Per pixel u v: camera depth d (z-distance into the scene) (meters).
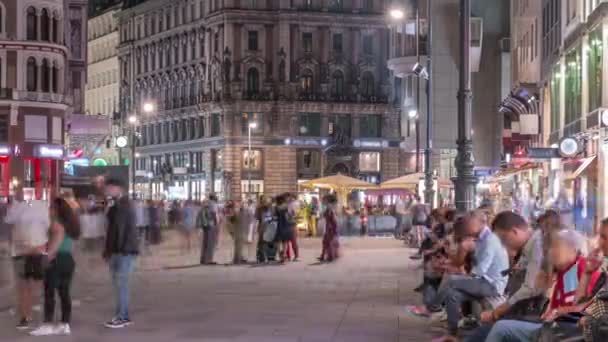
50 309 17.72
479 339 12.10
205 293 24.50
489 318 12.49
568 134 49.09
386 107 122.44
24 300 18.47
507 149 69.12
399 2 77.12
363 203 76.94
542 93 59.09
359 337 16.89
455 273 16.31
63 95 77.38
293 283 27.31
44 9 76.50
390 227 61.81
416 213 46.28
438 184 65.06
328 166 121.00
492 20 78.56
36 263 18.33
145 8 143.12
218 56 122.94
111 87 156.75
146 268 33.56
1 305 21.67
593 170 42.59
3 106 74.81
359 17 122.19
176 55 135.12
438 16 76.31
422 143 76.62
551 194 52.56
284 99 120.38
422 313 19.58
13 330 17.95
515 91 64.50
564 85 50.41
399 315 19.88
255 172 121.31
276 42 121.31
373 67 123.12
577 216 45.78
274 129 121.31
